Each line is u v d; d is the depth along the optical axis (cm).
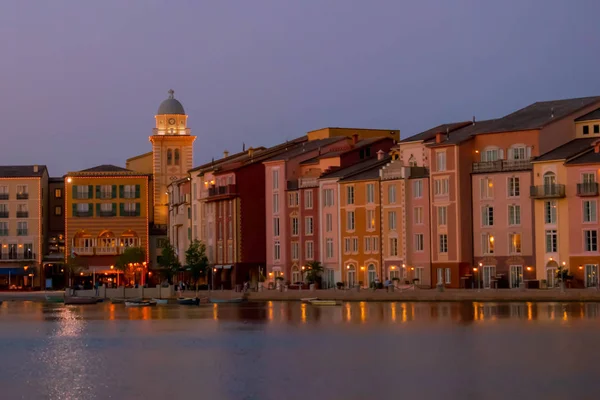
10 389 8688
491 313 13238
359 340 11144
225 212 19750
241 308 16125
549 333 11131
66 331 13050
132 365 9831
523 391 8281
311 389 8481
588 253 15012
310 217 18275
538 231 15425
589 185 14962
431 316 13188
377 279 17125
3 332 13025
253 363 9781
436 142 16412
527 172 15575
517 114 16750
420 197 16562
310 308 15450
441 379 8794
